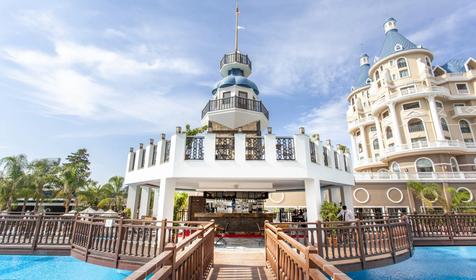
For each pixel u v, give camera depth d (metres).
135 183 12.63
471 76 31.94
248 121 16.36
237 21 20.23
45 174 26.16
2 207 22.89
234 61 18.58
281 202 24.19
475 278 7.70
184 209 16.20
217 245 9.67
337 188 14.51
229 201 16.86
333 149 12.25
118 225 7.55
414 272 8.18
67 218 9.15
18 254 8.56
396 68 33.91
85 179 33.69
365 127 39.75
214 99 17.77
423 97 30.52
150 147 11.36
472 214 12.09
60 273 7.46
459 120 31.33
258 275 5.82
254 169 9.45
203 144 9.78
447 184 24.59
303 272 2.97
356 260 7.13
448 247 11.20
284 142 9.91
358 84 45.09
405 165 29.67
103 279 7.20
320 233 6.93
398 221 8.97
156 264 1.96
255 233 11.31
